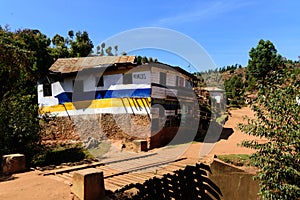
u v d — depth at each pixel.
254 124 5.68
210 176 9.13
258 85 5.94
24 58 13.30
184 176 8.38
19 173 7.48
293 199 5.11
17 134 9.23
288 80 5.63
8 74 12.60
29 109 10.58
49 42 26.78
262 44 34.72
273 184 5.30
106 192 6.05
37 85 16.72
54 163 9.04
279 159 5.25
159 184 7.35
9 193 5.64
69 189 5.95
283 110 5.24
